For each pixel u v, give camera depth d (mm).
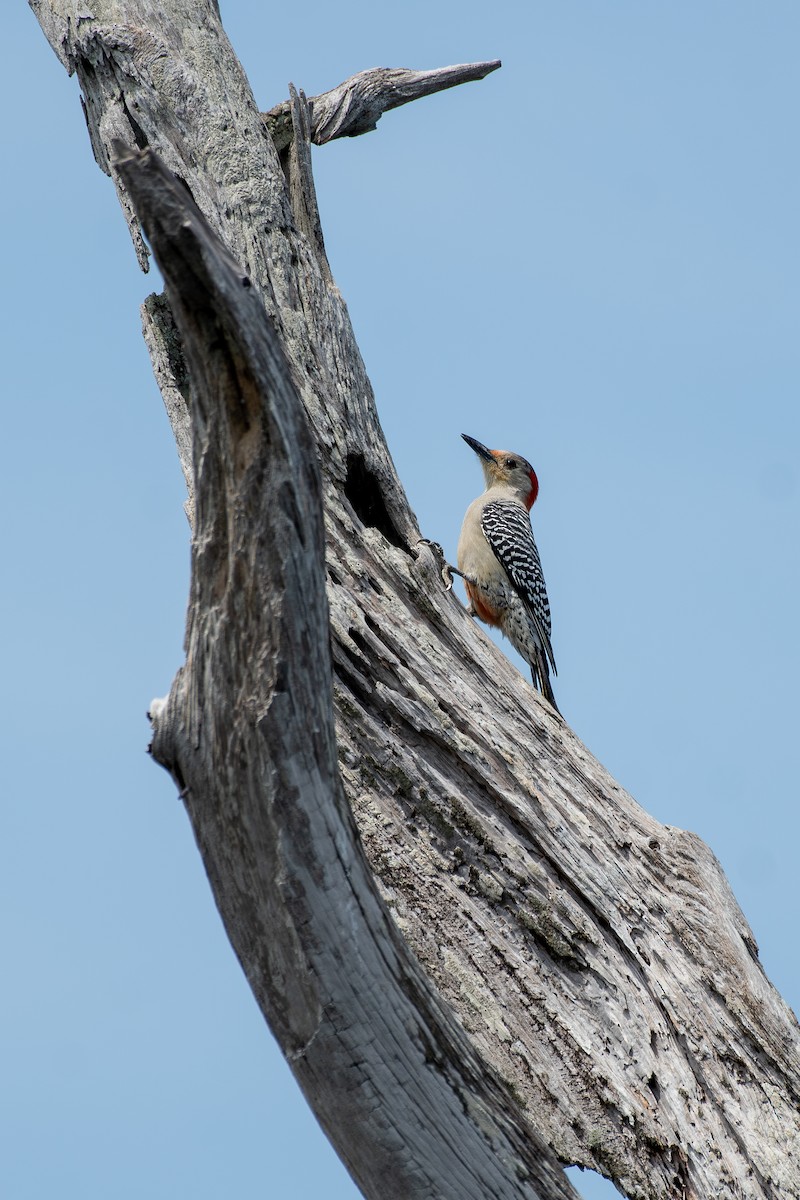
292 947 7457
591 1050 10617
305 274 13758
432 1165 7656
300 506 6977
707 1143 10367
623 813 12008
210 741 7312
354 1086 7578
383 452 13258
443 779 11438
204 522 7129
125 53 14086
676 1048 10820
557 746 12109
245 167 13922
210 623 7184
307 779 7246
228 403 6852
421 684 11750
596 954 11055
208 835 7520
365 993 7500
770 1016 11172
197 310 6605
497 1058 10562
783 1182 10297
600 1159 10273
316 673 7234
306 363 13180
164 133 13984
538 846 11406
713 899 11719
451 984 10836
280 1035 7668
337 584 12031
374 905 7586
